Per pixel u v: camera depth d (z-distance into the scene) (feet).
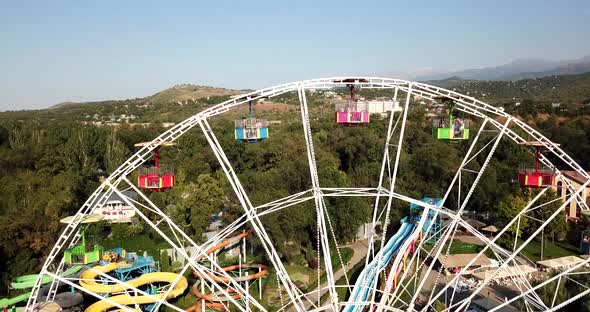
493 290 193.67
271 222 221.87
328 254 127.95
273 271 219.20
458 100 119.85
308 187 279.49
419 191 314.96
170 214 267.59
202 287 165.37
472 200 315.99
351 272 220.02
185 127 116.37
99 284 172.76
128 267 185.68
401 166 338.54
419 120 496.64
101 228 275.80
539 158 128.98
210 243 140.05
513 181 321.52
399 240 218.18
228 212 252.83
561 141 400.88
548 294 158.40
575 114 519.19
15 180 283.79
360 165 376.07
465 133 124.67
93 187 307.37
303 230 244.42
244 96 117.50
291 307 183.11
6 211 238.68
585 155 386.11
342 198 250.78
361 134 405.18
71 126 407.44
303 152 389.60
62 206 241.55
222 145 396.78
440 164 325.83
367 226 287.48
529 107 565.12
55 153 343.87
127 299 167.43
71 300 164.25
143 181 118.11
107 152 364.58
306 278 217.15
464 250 248.52
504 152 386.52
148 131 483.10
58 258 223.92
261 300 190.29
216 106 116.88
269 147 397.19
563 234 263.70
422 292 192.54
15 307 162.50
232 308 178.81
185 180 315.37
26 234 212.84
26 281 186.80
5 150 333.01
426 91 122.21
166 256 226.99
